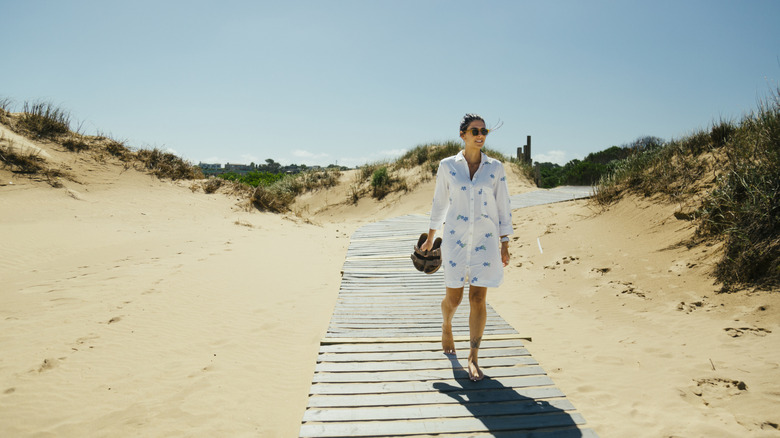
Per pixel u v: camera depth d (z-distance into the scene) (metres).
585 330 4.64
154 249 8.38
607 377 3.54
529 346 4.27
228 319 5.20
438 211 3.35
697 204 6.82
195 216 12.35
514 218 11.01
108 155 14.67
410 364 3.66
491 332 4.45
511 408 2.96
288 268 7.89
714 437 2.64
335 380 3.38
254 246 9.55
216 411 3.26
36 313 4.83
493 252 3.15
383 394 3.17
